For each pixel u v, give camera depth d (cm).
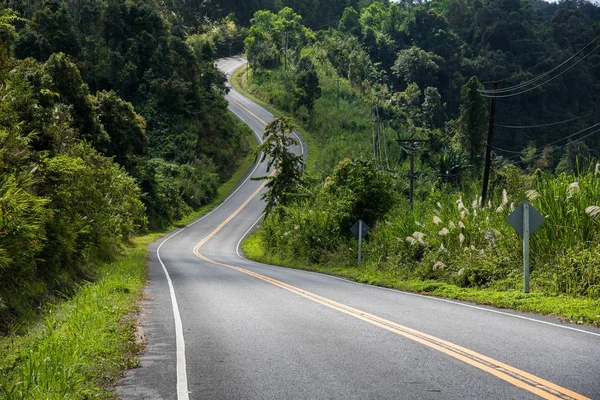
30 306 1127
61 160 1605
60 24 8106
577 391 537
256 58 14775
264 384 589
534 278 1427
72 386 579
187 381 608
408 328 899
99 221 2262
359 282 2045
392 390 555
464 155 6406
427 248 2020
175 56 9281
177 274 2191
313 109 12012
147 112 8344
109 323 962
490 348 738
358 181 2948
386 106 12281
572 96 15138
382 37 18875
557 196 1528
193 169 7619
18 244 1035
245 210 7106
